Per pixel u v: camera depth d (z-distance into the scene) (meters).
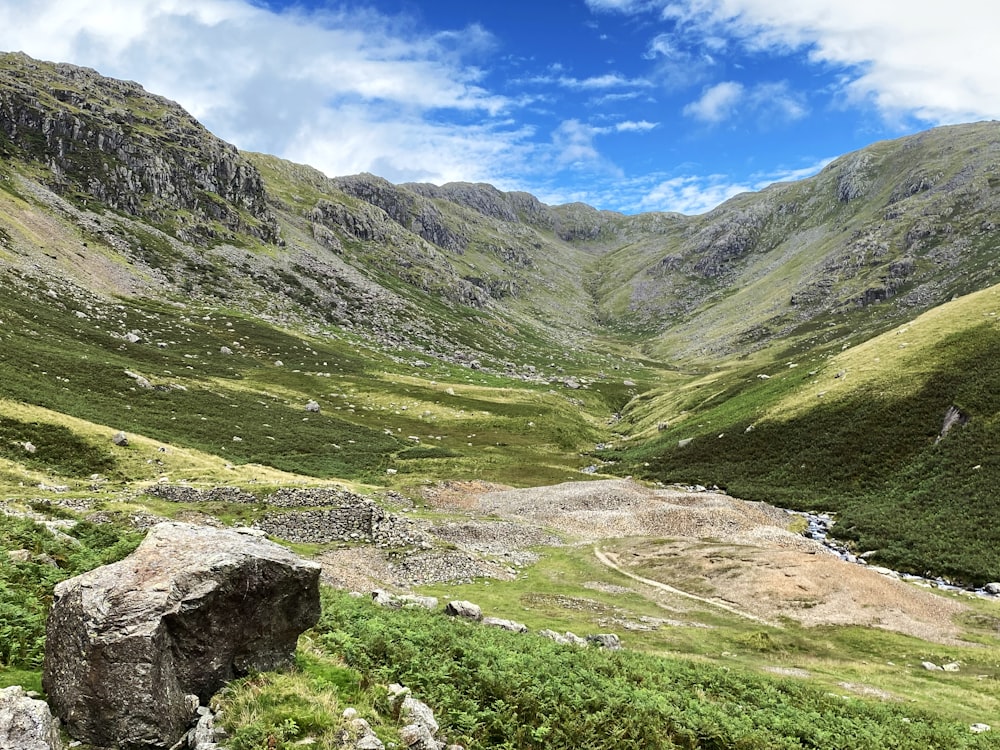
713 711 19.86
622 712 17.23
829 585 45.97
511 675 17.56
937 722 23.94
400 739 12.12
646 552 55.19
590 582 47.62
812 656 34.69
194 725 11.20
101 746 10.41
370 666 15.80
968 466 68.12
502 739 14.43
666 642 34.19
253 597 12.71
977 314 95.56
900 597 45.34
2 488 46.34
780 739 19.02
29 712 9.61
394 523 52.12
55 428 64.25
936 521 61.88
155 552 12.78
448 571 45.59
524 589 44.22
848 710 23.88
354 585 35.81
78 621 10.96
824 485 78.12
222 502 53.66
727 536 60.88
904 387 86.88
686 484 90.19
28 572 17.05
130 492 53.50
